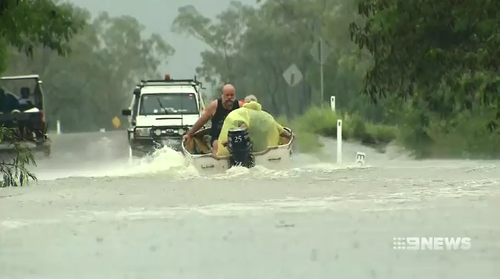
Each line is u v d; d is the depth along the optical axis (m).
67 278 31.31
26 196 59.00
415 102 109.62
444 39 99.75
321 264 32.97
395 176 67.69
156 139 113.81
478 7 95.75
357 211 46.84
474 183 60.97
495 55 94.19
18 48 99.00
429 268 31.92
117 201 54.75
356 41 102.81
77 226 43.84
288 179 66.94
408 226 41.12
